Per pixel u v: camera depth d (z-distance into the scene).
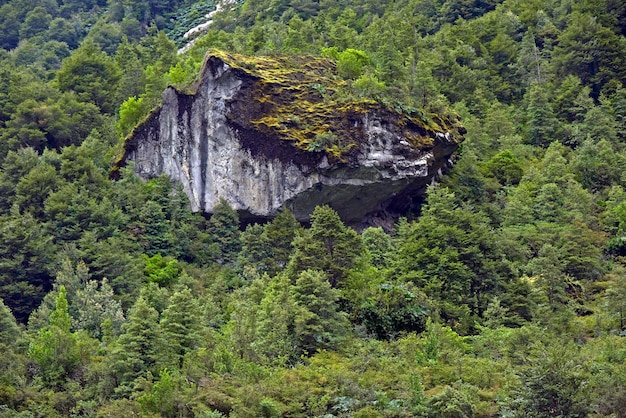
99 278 56.16
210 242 63.03
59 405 39.16
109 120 80.00
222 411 37.88
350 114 65.12
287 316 45.19
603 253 63.47
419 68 75.56
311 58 72.44
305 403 38.41
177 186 68.00
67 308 47.88
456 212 57.19
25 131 74.56
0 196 64.44
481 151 81.19
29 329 49.00
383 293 49.81
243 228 66.50
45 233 60.22
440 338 45.81
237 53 72.81
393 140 65.25
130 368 40.75
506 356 44.72
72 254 57.25
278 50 74.56
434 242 55.28
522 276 56.91
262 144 65.00
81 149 67.81
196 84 68.69
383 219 68.50
